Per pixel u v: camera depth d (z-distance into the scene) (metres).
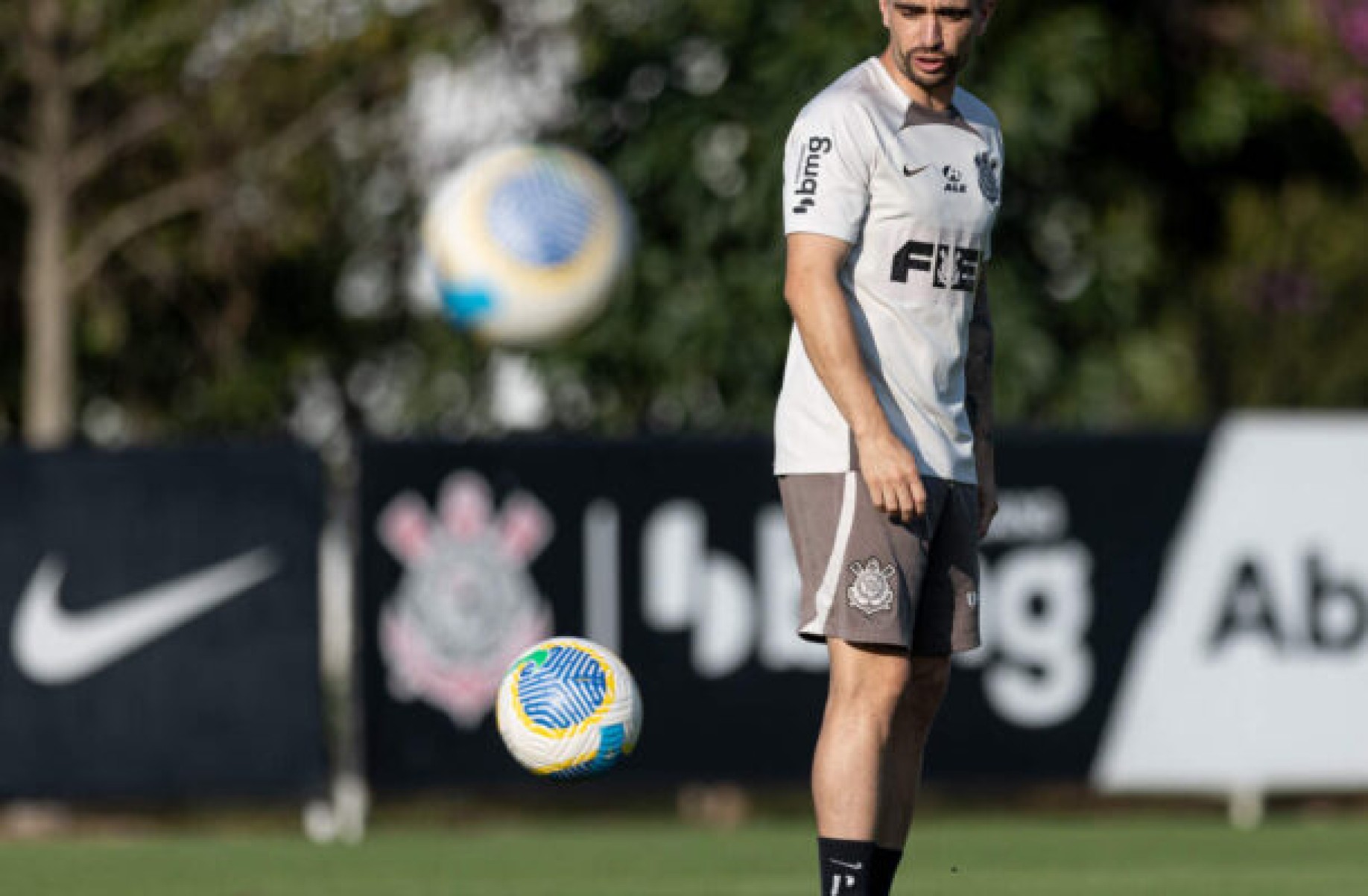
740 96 59.31
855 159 20.56
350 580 41.88
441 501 42.22
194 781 41.78
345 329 66.31
